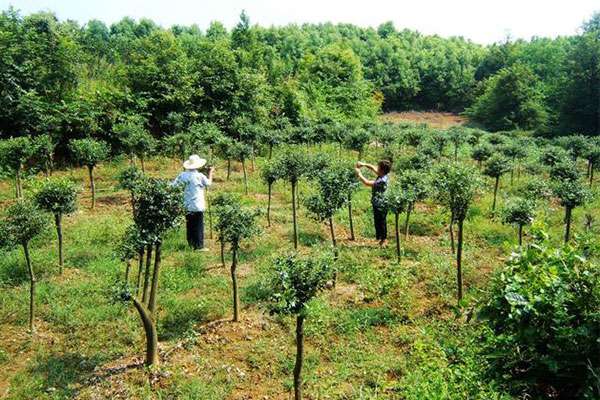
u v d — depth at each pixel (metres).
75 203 11.27
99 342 8.32
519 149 22.91
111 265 11.23
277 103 36.94
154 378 7.18
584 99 53.47
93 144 16.02
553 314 3.26
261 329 8.62
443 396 5.10
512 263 3.75
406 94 82.69
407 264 11.34
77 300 9.63
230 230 8.70
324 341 8.19
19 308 9.39
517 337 3.35
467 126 63.91
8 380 7.38
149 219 7.50
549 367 3.17
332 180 11.08
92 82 28.84
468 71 85.25
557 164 17.67
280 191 19.11
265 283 9.83
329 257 6.50
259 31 85.75
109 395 6.85
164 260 11.73
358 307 9.27
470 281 10.25
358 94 52.78
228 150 19.12
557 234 13.44
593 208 16.47
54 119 22.30
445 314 8.89
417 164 20.00
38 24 25.66
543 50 82.12
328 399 6.70
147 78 28.67
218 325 8.73
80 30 34.44
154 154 25.12
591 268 3.38
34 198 10.71
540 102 61.00
